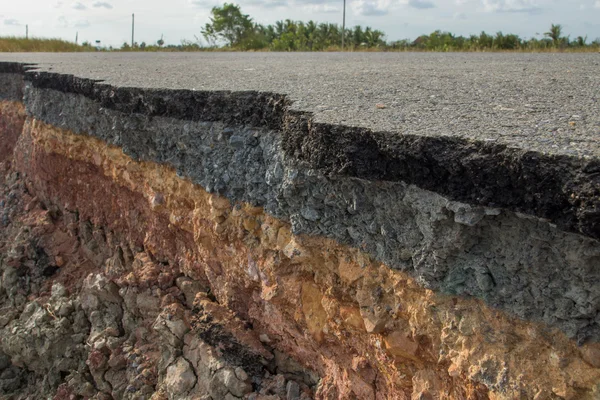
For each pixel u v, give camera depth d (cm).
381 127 275
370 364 322
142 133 502
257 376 407
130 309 515
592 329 213
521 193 214
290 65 815
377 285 297
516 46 1841
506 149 218
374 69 691
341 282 328
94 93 559
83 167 646
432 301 263
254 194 385
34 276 667
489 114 312
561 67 682
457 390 263
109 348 505
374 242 296
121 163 561
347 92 422
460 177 234
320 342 356
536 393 221
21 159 812
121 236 603
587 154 201
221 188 412
